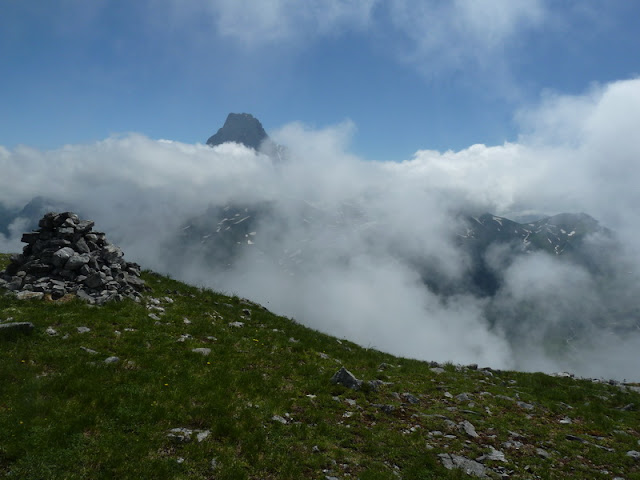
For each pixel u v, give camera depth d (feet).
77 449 33.58
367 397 56.65
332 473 36.37
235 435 39.55
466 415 53.98
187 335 67.87
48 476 30.25
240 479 33.42
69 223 83.41
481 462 41.52
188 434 38.37
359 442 42.83
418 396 60.64
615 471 42.22
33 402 38.63
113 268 86.22
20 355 48.62
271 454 37.65
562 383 80.43
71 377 45.21
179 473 32.89
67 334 57.82
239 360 61.21
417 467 38.93
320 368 66.28
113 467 32.45
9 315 60.85
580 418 58.70
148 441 36.17
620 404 68.54
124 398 42.86
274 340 77.30
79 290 75.31
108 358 52.11
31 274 76.18
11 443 32.71
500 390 69.31
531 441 47.78
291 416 46.42
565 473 40.73
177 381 49.44
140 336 62.18
